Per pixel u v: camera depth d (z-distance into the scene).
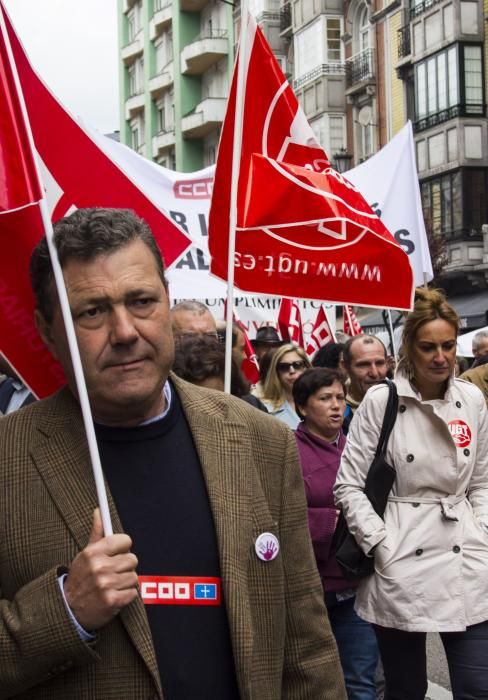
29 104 3.64
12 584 2.08
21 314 2.87
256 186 4.69
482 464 4.35
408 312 4.73
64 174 3.69
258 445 2.32
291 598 2.30
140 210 3.81
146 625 2.04
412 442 4.24
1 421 2.22
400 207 8.16
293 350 6.20
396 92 32.12
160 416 2.24
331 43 35.12
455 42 28.69
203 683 2.10
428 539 4.16
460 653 4.10
